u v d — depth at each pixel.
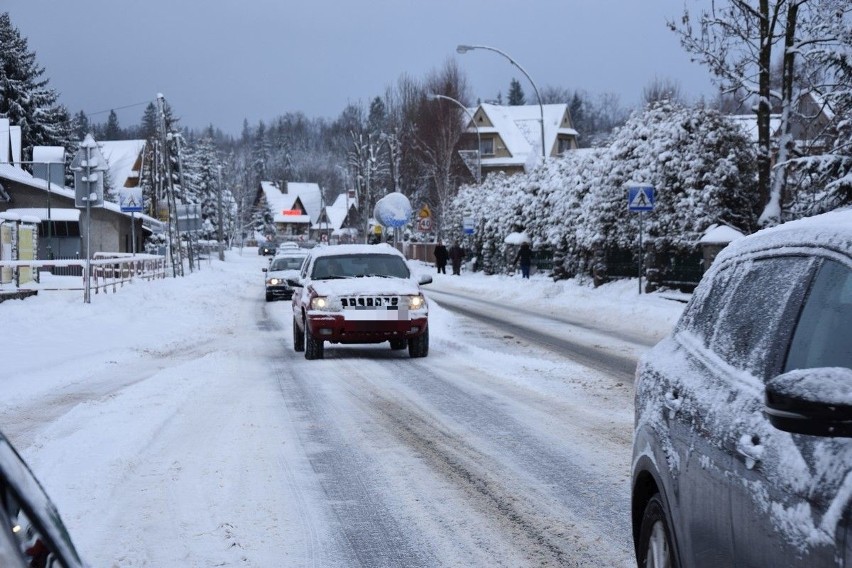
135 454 8.80
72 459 8.59
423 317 16.94
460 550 6.24
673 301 28.25
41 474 8.07
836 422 2.62
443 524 6.80
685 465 3.97
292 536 6.52
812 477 2.88
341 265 18.03
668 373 4.50
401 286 17.11
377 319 16.70
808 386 2.69
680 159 31.11
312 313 16.73
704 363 4.18
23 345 18.72
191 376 14.49
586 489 7.73
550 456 8.94
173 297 33.25
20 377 14.52
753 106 25.16
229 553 6.15
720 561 3.54
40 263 29.22
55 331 21.36
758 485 3.20
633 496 4.86
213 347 19.53
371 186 108.00
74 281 39.56
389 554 6.17
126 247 72.44
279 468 8.46
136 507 7.17
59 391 13.25
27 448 9.19
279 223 196.50
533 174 49.06
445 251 60.62
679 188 31.67
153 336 21.47
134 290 32.94
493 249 56.56
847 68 22.97
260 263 91.81
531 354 17.72
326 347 19.42
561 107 110.31
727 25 24.17
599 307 28.02
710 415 3.77
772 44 24.19
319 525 6.78
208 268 70.06
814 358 3.27
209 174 132.88
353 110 142.00
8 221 33.44
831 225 3.62
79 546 6.21
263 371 15.34
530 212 49.03
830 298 3.36
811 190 23.14
